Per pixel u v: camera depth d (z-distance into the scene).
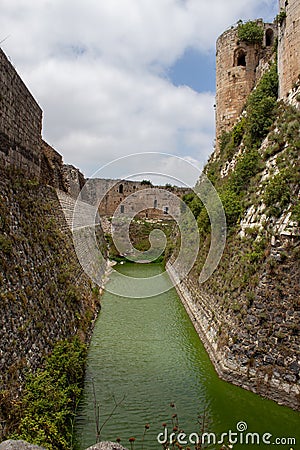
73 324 15.61
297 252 12.10
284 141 16.14
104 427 10.61
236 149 24.53
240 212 17.94
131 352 16.06
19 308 10.86
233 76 30.11
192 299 22.25
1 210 12.06
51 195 20.20
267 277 12.81
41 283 13.39
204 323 17.92
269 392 11.84
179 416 11.25
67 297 16.08
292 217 12.51
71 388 11.02
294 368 11.55
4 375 8.94
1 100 13.38
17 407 8.69
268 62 25.59
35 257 13.72
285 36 18.17
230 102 30.38
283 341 11.96
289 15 17.70
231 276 15.63
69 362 11.85
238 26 29.73
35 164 18.25
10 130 14.38
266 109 19.19
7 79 14.00
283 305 12.18
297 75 17.23
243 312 13.44
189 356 15.62
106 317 21.06
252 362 12.60
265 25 29.58
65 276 16.61
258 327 12.70
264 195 14.73
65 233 20.36
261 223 14.42
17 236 12.67
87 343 16.45
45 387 9.76
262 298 12.80
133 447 9.80
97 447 5.76
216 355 14.59
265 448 9.82
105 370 14.22
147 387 12.91
